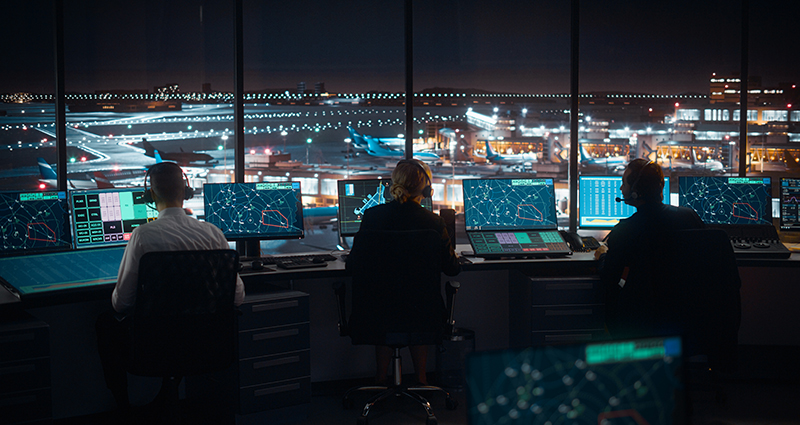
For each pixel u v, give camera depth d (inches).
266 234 130.8
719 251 104.2
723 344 105.6
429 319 103.2
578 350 32.5
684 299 104.5
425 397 131.4
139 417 120.2
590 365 32.6
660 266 104.7
